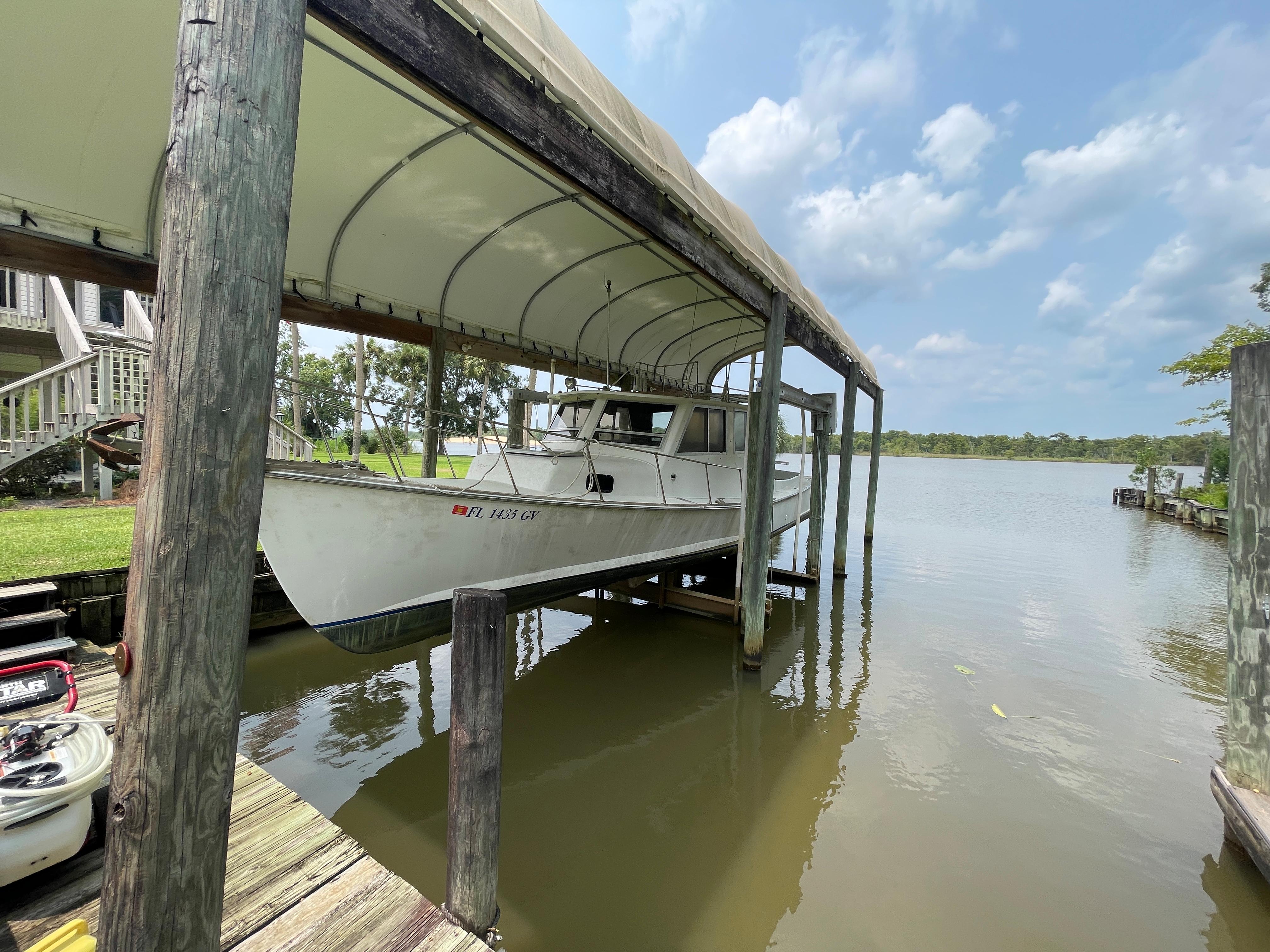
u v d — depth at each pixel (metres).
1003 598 7.68
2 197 3.10
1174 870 2.69
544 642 5.80
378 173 3.97
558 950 2.24
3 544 5.70
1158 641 5.96
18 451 7.25
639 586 6.72
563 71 2.24
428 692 4.55
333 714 4.14
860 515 17.16
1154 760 3.64
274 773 3.40
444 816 3.07
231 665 1.22
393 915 1.79
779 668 5.19
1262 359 2.36
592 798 3.25
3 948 1.50
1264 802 2.43
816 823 3.02
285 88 1.25
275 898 1.81
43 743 1.86
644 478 5.61
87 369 7.86
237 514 1.21
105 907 1.17
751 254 4.05
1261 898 2.53
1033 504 21.70
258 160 1.20
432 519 3.65
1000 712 4.30
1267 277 14.20
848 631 6.25
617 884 2.59
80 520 7.00
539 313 6.51
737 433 7.18
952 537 13.12
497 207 4.48
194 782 1.19
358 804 3.14
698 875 2.66
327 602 3.33
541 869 2.68
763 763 3.61
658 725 4.12
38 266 3.35
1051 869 2.70
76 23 2.54
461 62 1.86
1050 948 2.28
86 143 3.08
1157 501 18.91
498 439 4.52
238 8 1.17
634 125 2.76
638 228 2.95
